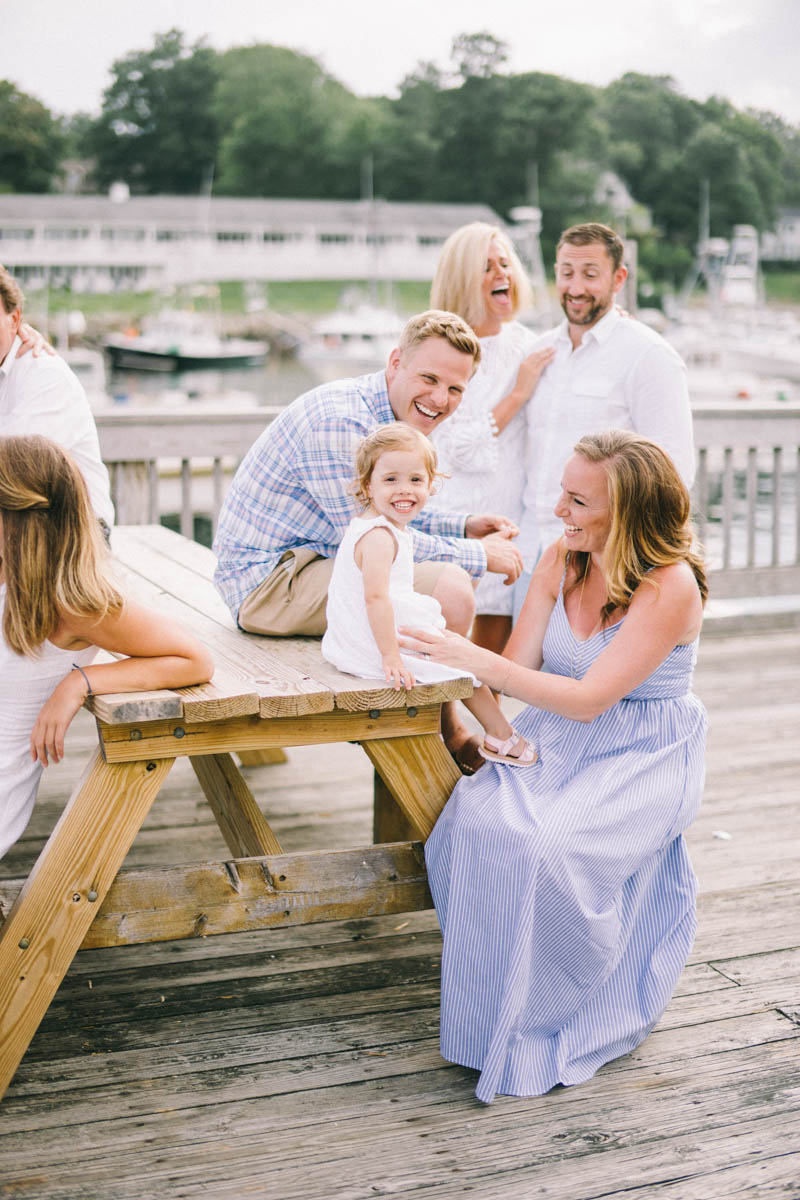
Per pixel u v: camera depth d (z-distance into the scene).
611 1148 1.98
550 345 3.34
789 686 4.79
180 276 63.72
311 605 2.55
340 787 3.72
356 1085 2.15
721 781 3.72
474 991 2.16
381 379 2.51
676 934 2.33
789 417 5.58
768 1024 2.37
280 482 2.54
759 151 66.56
